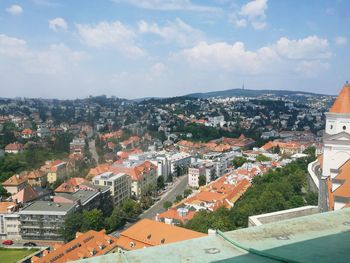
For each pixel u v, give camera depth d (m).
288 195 137.50
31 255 127.62
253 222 59.25
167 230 107.19
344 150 106.88
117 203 194.12
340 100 110.06
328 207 80.38
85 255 106.75
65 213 149.62
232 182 193.12
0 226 155.50
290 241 18.56
